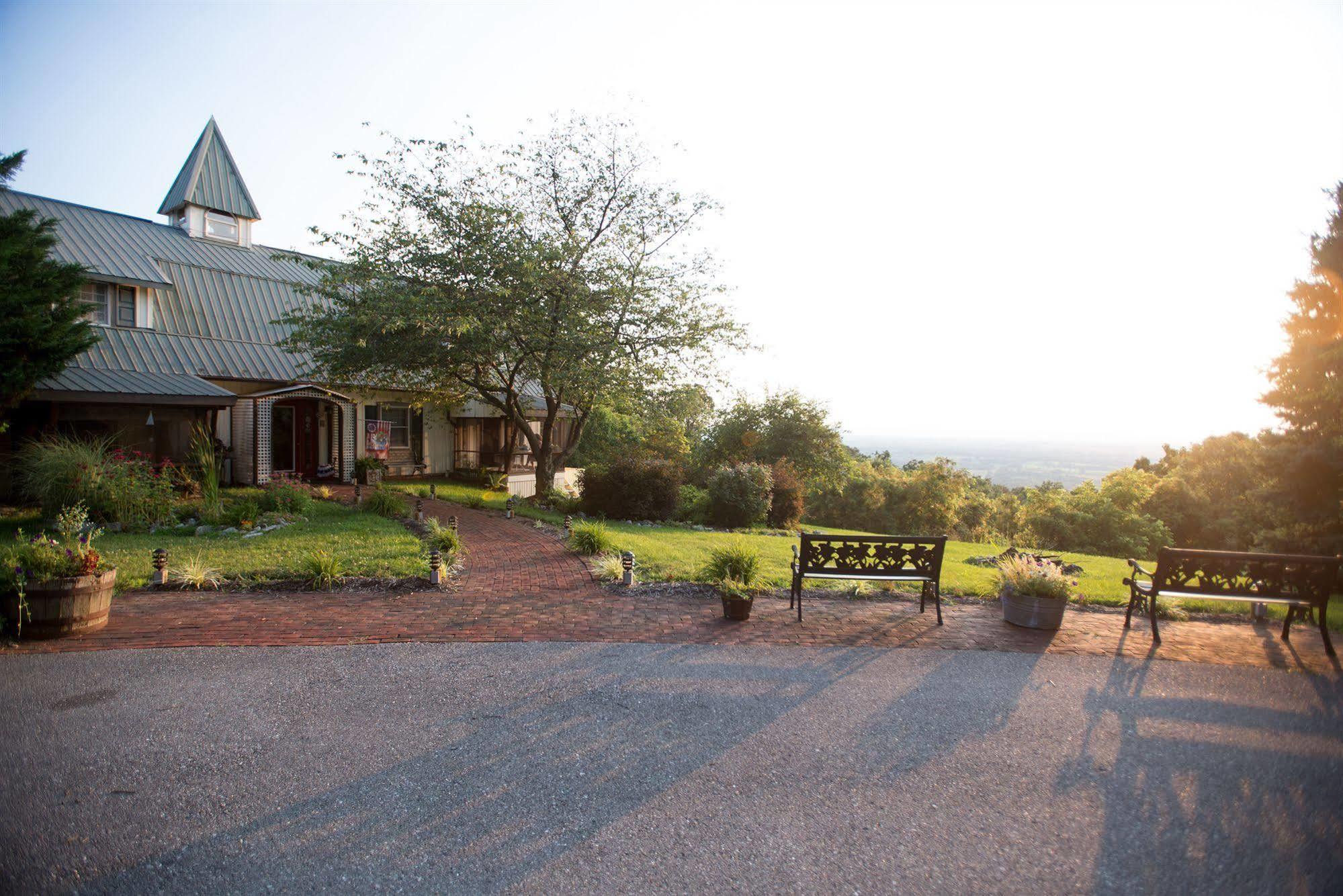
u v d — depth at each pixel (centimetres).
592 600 752
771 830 316
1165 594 652
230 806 328
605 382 1545
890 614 723
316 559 786
